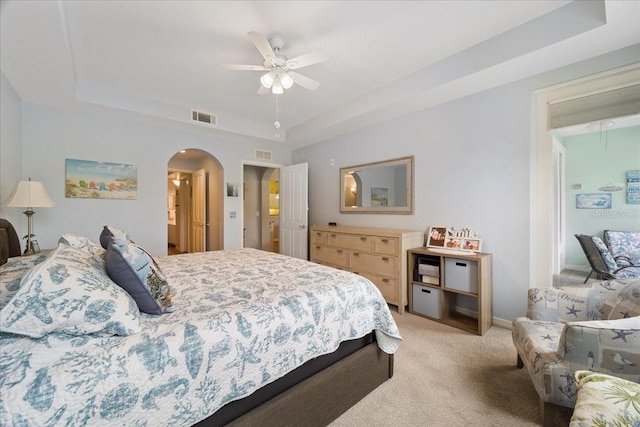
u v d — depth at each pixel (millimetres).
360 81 3119
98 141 3533
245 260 2447
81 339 946
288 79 2395
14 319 834
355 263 3580
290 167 5133
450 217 3102
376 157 3912
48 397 765
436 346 2309
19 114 2963
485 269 2611
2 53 2148
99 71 2842
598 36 1931
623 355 1178
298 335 1332
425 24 2164
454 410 1558
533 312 1845
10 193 2590
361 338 1752
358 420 1486
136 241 3814
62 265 1004
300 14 2039
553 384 1324
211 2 1902
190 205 6402
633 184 2133
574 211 2391
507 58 2240
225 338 1101
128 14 2004
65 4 1876
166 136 4070
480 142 2852
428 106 3248
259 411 1177
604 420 800
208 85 3186
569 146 2393
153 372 921
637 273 2117
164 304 1257
